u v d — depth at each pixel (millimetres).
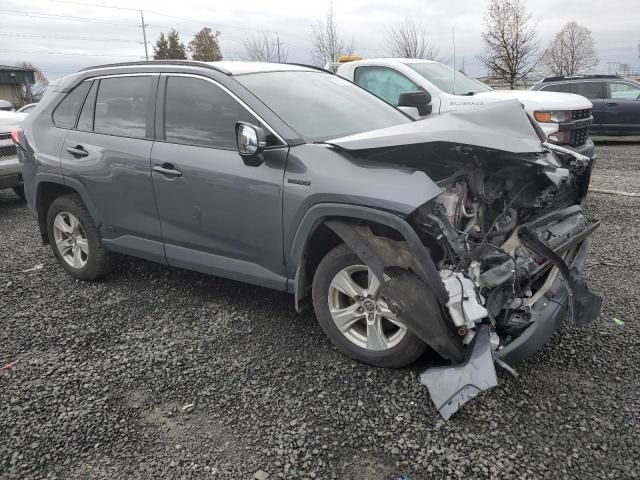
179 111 4004
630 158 11555
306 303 3627
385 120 4262
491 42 27141
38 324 4117
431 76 8305
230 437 2811
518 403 2967
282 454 2674
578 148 7660
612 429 2742
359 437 2768
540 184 3545
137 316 4203
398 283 3006
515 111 3734
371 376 3277
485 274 3094
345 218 3258
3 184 7738
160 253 4215
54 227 4953
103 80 4531
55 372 3447
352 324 3414
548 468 2506
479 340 2967
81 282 4941
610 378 3176
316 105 3975
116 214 4383
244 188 3574
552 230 3422
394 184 3037
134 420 2969
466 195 3430
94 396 3186
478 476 2480
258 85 3867
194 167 3803
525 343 2994
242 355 3586
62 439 2824
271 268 3646
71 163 4551
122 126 4320
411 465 2566
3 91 48719
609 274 4734
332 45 32625
